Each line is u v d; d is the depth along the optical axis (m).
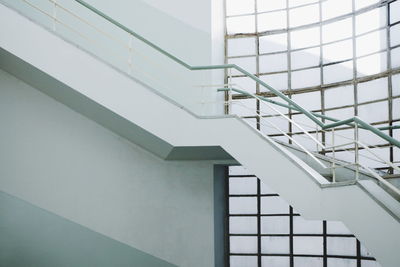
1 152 5.57
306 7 6.46
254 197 6.60
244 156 4.16
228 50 6.85
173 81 6.23
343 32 6.06
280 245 6.43
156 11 6.36
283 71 6.56
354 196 3.30
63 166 5.68
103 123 5.52
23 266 5.44
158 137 4.40
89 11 6.30
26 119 5.66
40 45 4.55
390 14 5.48
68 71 4.52
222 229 6.29
